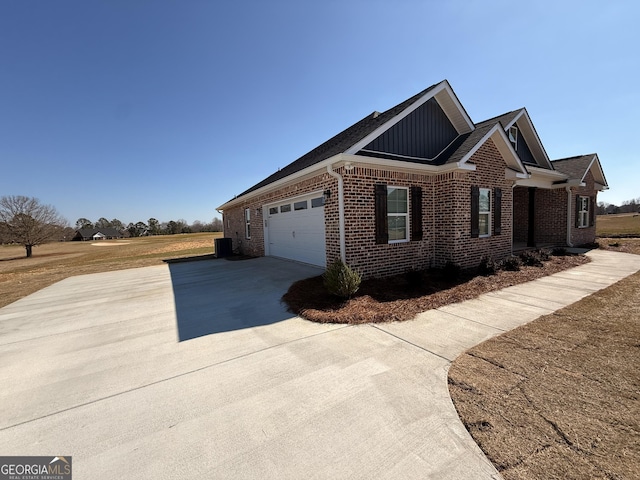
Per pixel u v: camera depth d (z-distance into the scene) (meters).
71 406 2.70
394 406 2.47
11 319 5.81
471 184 8.20
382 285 6.62
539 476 1.69
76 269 14.76
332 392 2.74
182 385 3.00
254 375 3.13
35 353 4.00
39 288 9.58
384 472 1.79
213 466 1.91
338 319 4.70
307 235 9.69
